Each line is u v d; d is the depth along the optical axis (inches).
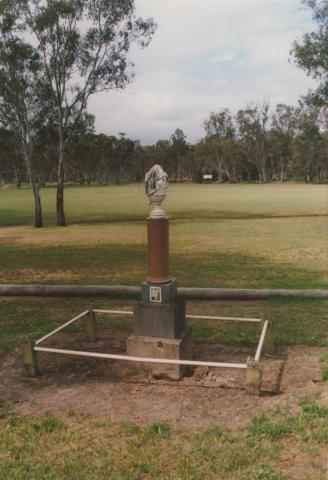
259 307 318.3
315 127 2960.1
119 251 634.2
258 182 3988.7
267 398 182.7
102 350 246.8
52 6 944.9
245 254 573.6
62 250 663.8
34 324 292.5
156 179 209.9
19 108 1019.3
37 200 1061.8
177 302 215.9
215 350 241.9
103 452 148.0
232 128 4146.2
